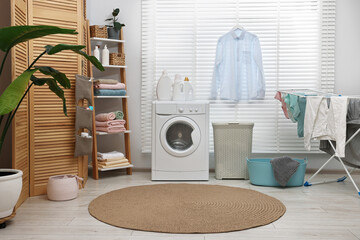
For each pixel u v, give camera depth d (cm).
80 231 252
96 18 467
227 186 388
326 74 460
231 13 462
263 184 392
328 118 359
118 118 439
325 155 464
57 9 353
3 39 234
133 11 468
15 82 229
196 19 464
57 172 358
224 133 422
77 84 359
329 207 312
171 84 444
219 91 463
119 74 471
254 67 452
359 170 456
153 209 301
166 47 467
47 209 303
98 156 439
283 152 464
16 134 299
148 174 454
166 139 415
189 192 359
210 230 253
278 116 464
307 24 458
